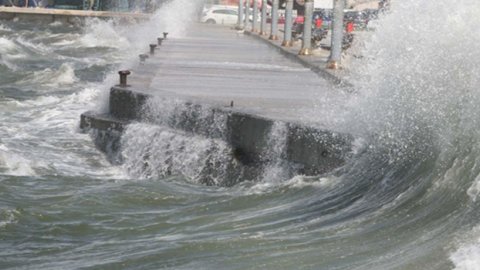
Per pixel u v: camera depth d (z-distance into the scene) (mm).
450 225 13352
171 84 29797
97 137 27375
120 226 16500
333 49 35875
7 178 21094
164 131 24562
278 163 20953
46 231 16406
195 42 58844
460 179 14828
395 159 17562
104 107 29156
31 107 35062
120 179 22109
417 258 12062
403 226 13977
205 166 22828
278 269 12609
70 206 18219
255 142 21672
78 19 118500
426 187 15500
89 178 21641
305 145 20188
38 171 23328
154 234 15695
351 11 53031
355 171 18453
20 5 138375
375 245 13133
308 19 44688
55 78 46062
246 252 13445
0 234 16297
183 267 13164
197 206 17703
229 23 106938
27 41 81250
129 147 25391
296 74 35656
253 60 43406
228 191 19375
